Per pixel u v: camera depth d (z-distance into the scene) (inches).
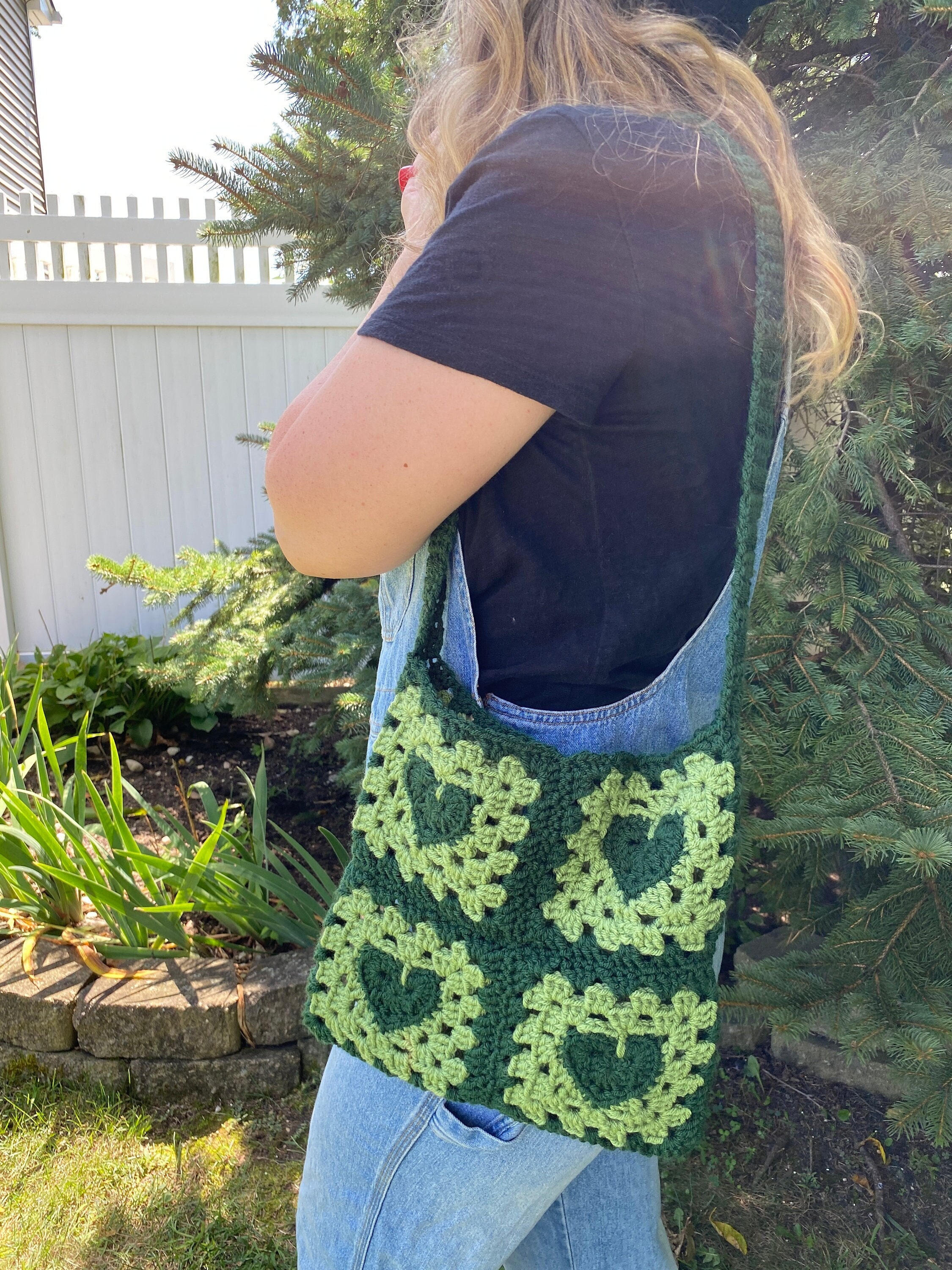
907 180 56.9
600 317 25.2
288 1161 69.5
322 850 104.9
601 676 29.3
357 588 96.9
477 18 31.3
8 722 110.7
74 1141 70.7
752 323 29.4
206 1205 65.6
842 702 65.5
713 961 30.0
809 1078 76.2
